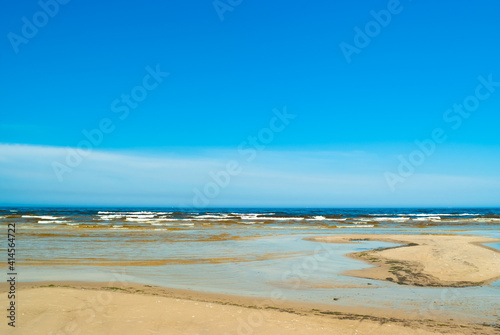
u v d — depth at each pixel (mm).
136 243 24859
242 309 9289
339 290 12484
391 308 10219
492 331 8227
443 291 12375
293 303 10672
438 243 25641
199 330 7629
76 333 7242
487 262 17703
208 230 37719
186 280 13805
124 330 7480
